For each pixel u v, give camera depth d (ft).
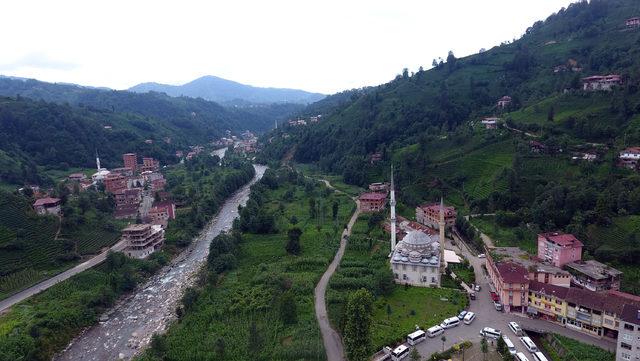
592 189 478.59
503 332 314.55
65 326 362.74
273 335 324.80
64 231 520.42
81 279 437.58
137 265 483.10
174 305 405.39
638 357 258.78
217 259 465.47
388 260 445.78
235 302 378.73
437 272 392.06
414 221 593.83
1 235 469.98
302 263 453.17
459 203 614.75
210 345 315.99
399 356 287.48
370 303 294.87
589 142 596.29
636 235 399.65
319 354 293.23
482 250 473.26
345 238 536.42
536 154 604.90
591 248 414.41
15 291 414.41
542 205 494.18
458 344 299.17
